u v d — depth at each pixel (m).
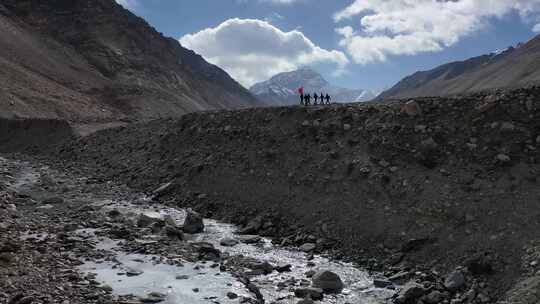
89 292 15.38
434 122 27.03
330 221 25.12
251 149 34.56
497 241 19.38
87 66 162.25
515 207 20.61
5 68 102.88
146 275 18.17
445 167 24.44
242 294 16.75
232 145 36.50
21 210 27.86
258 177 31.56
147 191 36.84
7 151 62.25
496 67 186.62
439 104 27.97
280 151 32.50
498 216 20.56
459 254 19.73
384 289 18.67
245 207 29.59
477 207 21.48
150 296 15.79
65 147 57.78
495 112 25.45
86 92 132.12
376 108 30.62
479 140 24.73
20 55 130.88
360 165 27.34
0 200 29.17
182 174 36.66
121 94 139.50
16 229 22.30
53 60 147.25
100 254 20.30
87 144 55.56
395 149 26.94
